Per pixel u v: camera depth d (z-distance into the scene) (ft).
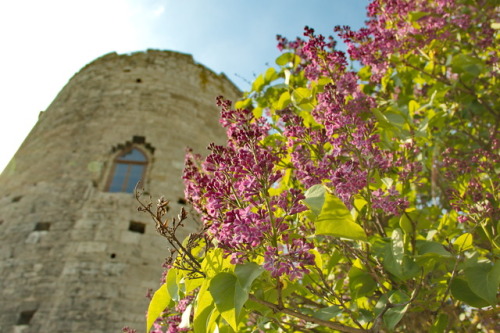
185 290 6.64
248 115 7.90
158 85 47.09
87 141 38.75
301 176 7.09
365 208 8.02
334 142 7.23
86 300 26.43
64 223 31.12
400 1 10.68
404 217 7.60
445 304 8.58
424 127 9.73
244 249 5.93
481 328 10.98
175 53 54.03
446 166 11.17
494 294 6.18
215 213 6.55
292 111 9.93
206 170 7.33
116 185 35.65
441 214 11.96
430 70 12.91
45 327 24.82
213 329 6.66
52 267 28.12
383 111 9.58
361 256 7.26
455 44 13.56
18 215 32.27
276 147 9.41
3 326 25.05
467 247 7.22
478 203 8.89
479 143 12.92
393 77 13.11
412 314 9.52
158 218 6.51
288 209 6.13
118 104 43.37
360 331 6.23
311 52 8.39
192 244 6.77
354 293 7.86
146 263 29.89
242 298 5.41
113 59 51.90
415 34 10.96
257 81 12.96
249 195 6.02
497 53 13.24
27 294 26.63
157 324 8.98
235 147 7.36
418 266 6.77
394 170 10.33
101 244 29.66
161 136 40.37
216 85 54.19
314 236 7.14
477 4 12.54
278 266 5.49
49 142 40.04
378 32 10.73
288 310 6.07
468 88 12.66
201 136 44.01
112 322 25.80
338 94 7.58
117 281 27.96
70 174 35.42
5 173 40.50
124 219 31.89
